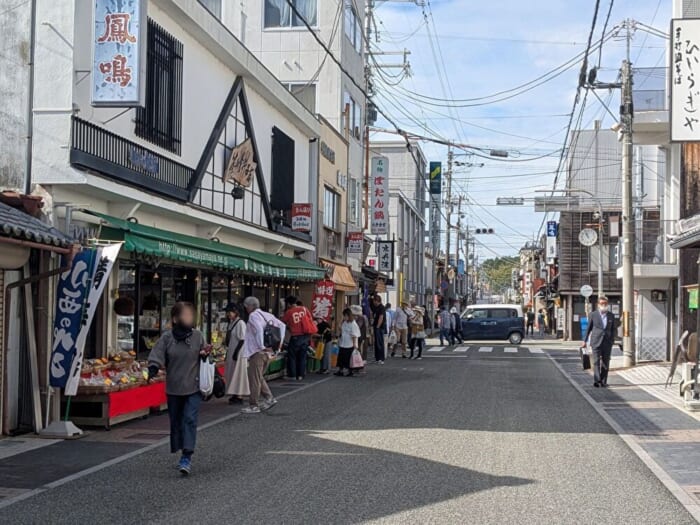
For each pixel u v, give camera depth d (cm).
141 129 1398
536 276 8744
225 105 1852
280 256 2316
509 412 1403
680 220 2220
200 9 1617
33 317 1124
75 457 977
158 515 712
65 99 1146
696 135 1206
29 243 995
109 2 1169
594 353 1856
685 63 1208
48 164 1142
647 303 2750
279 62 3139
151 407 1329
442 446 1060
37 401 1113
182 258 1356
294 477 869
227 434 1162
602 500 780
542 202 3841
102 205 1309
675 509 748
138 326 1455
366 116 3584
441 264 7800
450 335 3784
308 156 2691
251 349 1394
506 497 784
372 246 3956
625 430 1214
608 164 5016
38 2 1158
